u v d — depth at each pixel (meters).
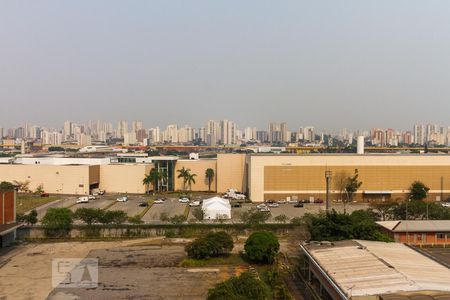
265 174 96.56
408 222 56.81
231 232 64.62
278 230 64.69
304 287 41.72
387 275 32.59
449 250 53.03
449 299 27.94
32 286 41.84
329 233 48.81
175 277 44.84
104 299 38.38
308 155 96.62
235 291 32.84
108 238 63.25
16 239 62.41
